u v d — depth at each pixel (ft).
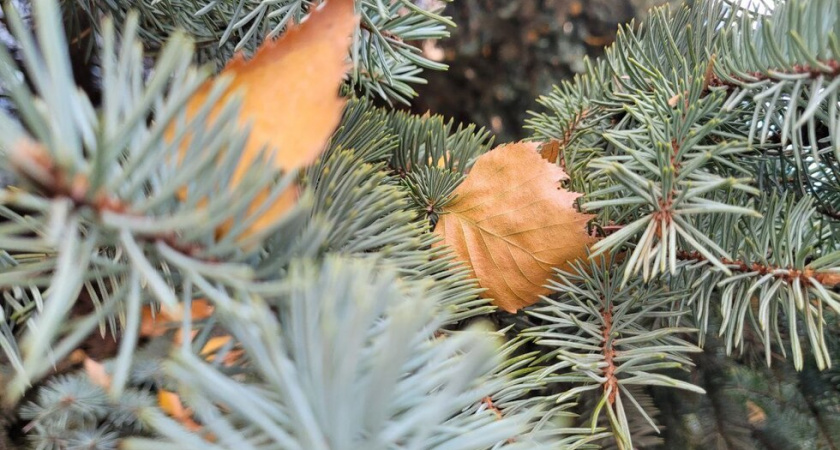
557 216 1.34
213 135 0.98
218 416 0.96
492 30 3.57
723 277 1.30
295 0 1.31
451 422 1.12
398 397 0.98
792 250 1.30
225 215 0.92
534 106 3.60
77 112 0.93
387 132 1.50
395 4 1.36
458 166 1.52
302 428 0.81
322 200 1.18
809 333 1.25
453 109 3.69
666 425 1.54
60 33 0.87
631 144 1.36
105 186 0.88
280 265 1.09
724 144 1.25
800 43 1.21
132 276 0.95
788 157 1.38
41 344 0.76
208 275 0.97
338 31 1.12
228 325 1.02
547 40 3.60
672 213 1.26
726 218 1.30
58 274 0.83
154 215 1.00
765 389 1.54
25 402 1.33
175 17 1.49
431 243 1.34
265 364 0.90
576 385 1.50
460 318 1.26
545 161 1.36
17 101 0.78
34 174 0.81
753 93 1.28
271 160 0.98
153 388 1.31
